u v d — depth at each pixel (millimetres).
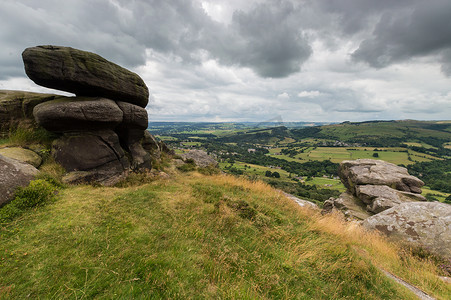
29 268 3348
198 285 3385
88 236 4375
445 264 6559
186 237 4926
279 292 3584
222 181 12070
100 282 3199
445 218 7879
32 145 9320
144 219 5609
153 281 3324
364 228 9523
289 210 8711
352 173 15852
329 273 4438
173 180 11930
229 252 4562
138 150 13227
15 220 4758
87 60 9047
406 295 4188
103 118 9352
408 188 13766
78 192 7199
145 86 13000
